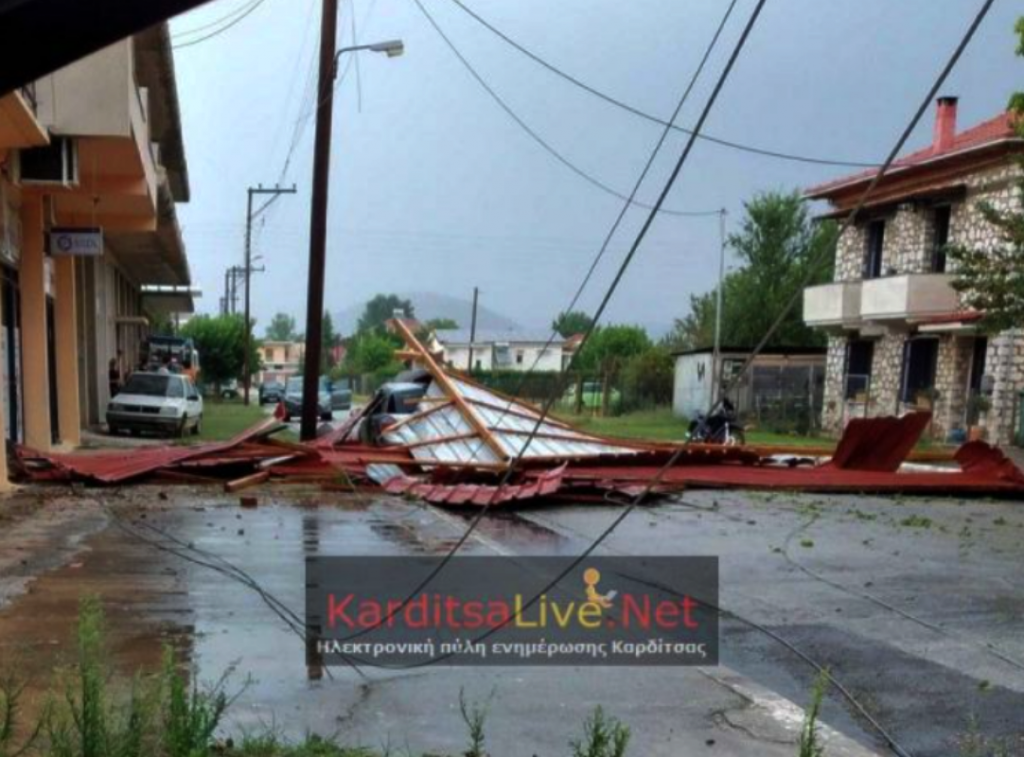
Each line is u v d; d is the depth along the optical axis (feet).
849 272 95.71
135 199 51.37
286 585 21.70
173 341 128.98
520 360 258.78
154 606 19.40
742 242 145.18
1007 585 23.84
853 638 18.99
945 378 80.94
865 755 13.00
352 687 14.89
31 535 27.09
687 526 32.45
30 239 45.47
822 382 107.76
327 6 53.16
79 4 7.88
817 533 31.32
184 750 10.43
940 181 81.41
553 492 35.78
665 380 128.36
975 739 13.70
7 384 43.93
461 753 12.30
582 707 14.39
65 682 12.19
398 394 55.47
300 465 41.93
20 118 28.48
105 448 57.16
